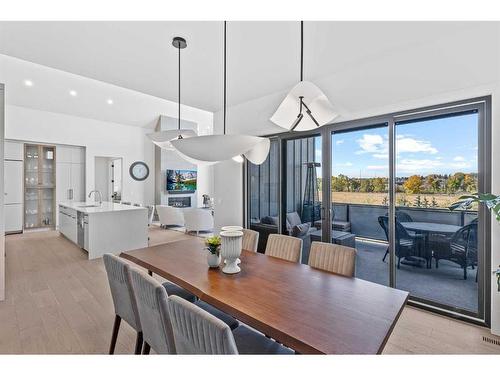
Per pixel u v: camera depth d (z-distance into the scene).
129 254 2.41
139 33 2.46
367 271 3.39
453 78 2.48
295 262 2.23
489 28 2.30
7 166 6.36
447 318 2.62
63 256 4.62
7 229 6.35
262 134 4.34
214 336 1.00
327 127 3.58
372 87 2.98
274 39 2.55
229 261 1.97
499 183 2.30
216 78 3.50
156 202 9.20
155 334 1.45
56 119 7.04
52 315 2.61
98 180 8.77
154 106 8.05
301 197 3.97
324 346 1.08
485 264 2.45
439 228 2.89
